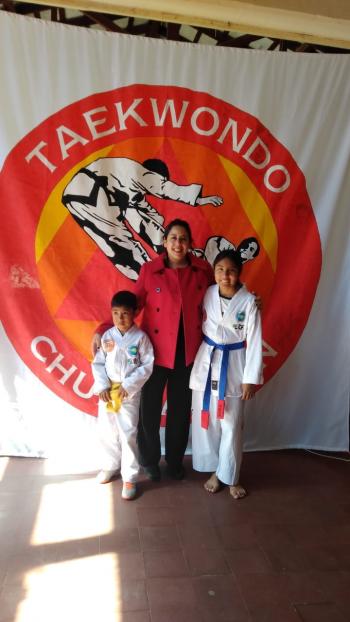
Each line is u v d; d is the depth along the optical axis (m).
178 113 2.62
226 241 2.77
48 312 2.68
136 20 4.46
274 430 3.06
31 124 2.51
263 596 1.83
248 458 2.97
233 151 2.70
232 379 2.44
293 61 2.65
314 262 2.85
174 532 2.20
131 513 2.34
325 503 2.50
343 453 3.09
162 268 2.42
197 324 2.47
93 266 2.68
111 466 2.58
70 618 1.69
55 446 2.81
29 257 2.61
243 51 2.61
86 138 2.57
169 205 2.70
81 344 2.73
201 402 2.48
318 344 2.97
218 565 1.99
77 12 4.09
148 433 2.58
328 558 2.06
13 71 2.45
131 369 2.41
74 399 2.77
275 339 2.91
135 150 2.62
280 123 2.71
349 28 2.67
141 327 2.51
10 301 2.64
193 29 4.36
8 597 1.78
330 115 2.71
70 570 1.93
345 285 2.92
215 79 2.62
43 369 2.72
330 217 2.81
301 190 2.78
